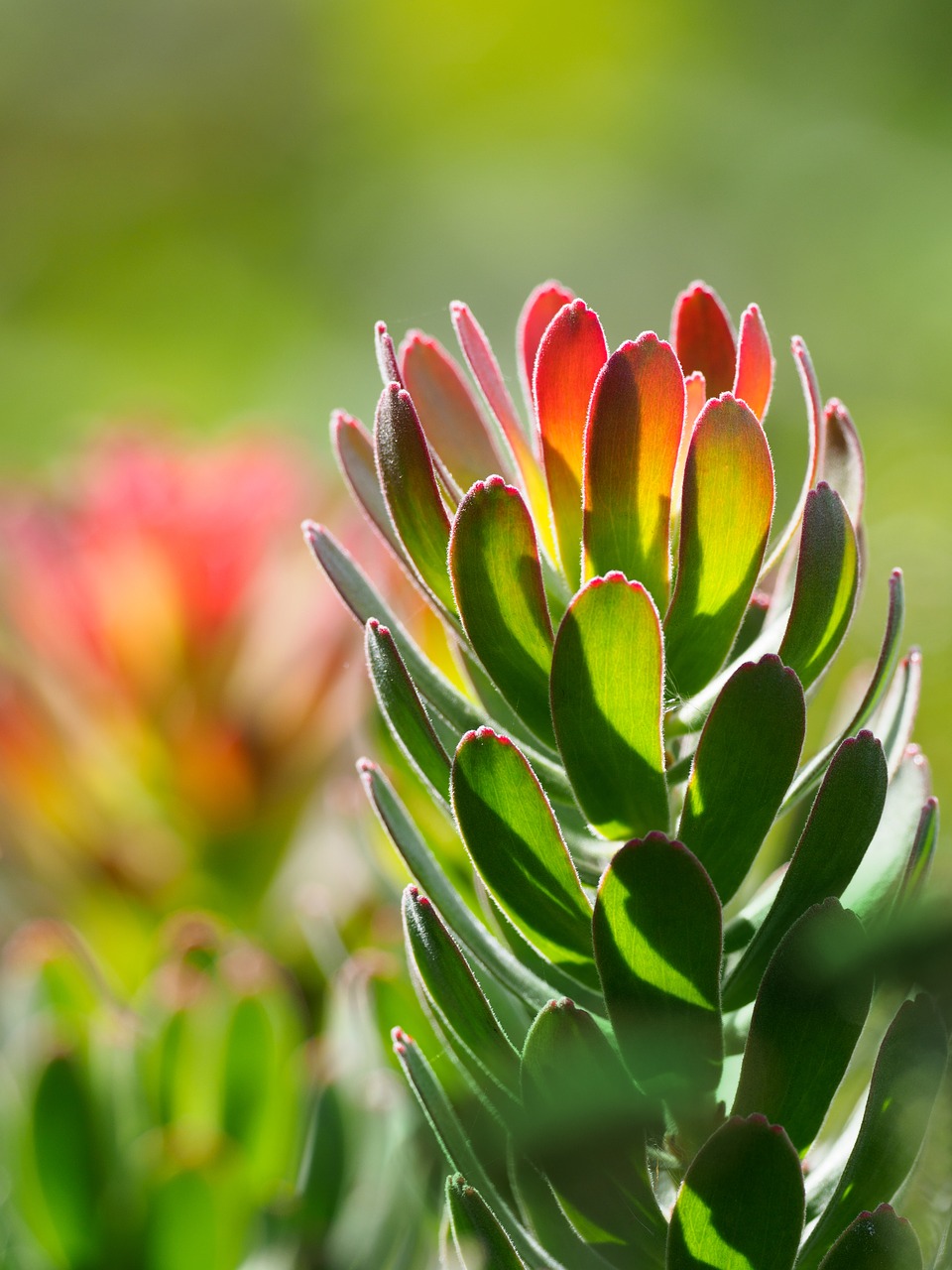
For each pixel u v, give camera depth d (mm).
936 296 2018
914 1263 629
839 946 625
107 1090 823
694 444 641
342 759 1041
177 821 1042
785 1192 625
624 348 644
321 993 1000
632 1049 642
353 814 804
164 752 1026
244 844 1044
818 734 951
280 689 1060
